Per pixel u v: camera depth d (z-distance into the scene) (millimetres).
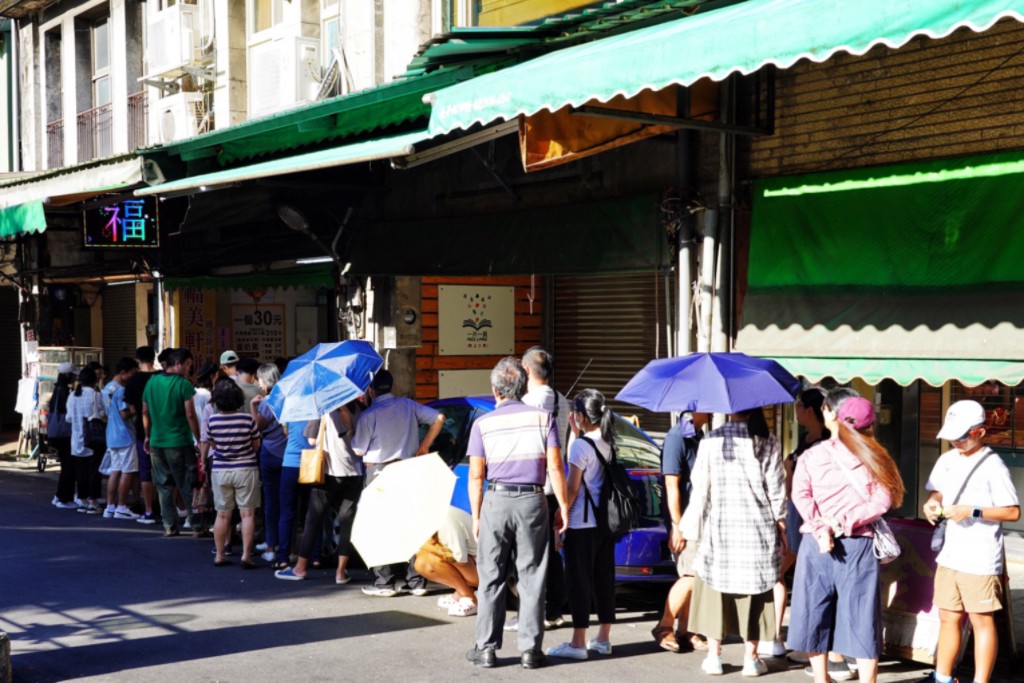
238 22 16984
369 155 9680
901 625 6707
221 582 9312
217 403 9852
